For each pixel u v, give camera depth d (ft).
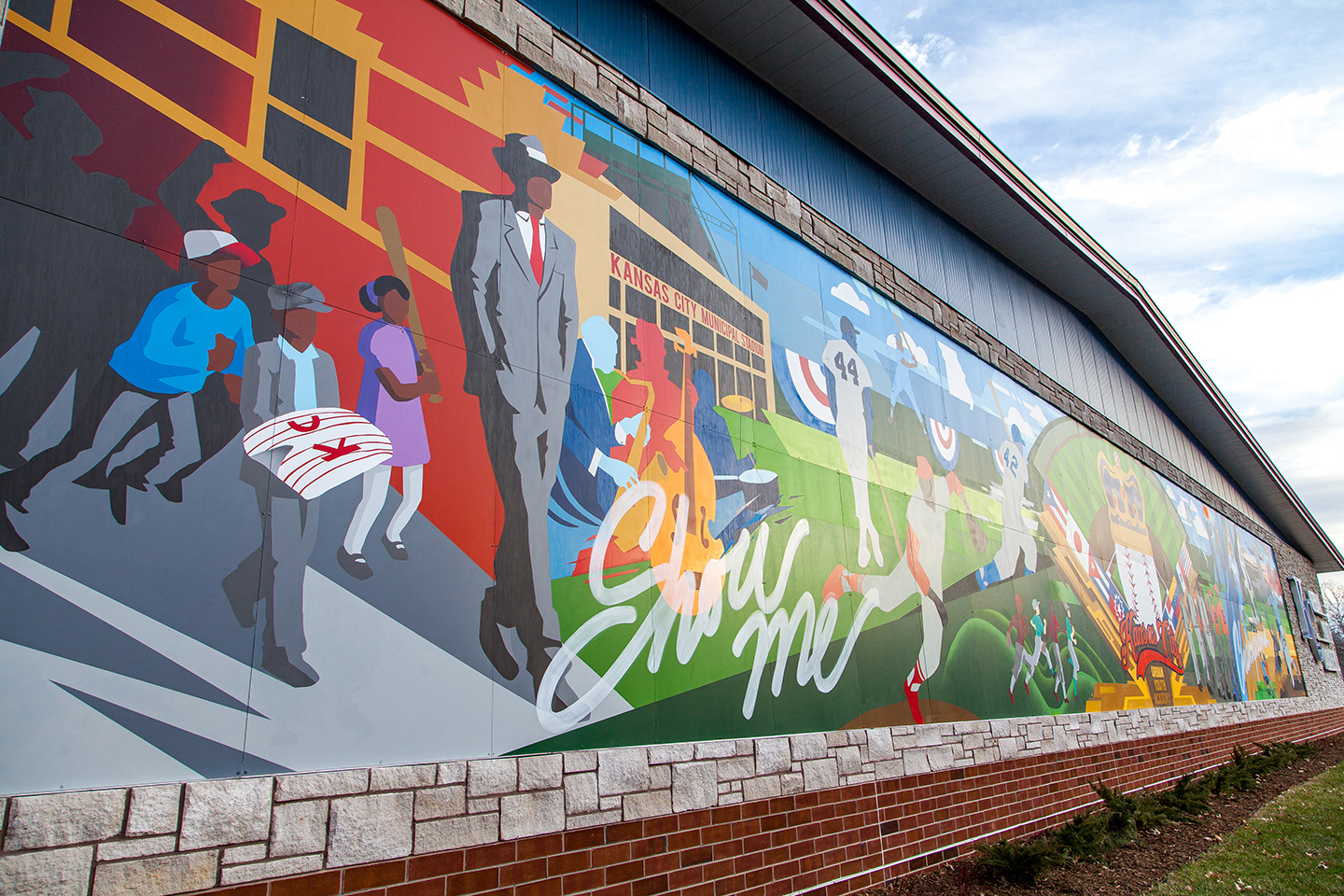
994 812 30.04
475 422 17.70
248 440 14.16
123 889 11.28
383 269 16.89
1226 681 61.26
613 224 22.77
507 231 19.69
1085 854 28.73
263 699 13.32
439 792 15.03
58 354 12.47
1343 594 278.87
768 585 24.14
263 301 14.93
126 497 12.65
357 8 18.06
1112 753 40.09
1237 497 82.28
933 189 40.19
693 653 21.20
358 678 14.55
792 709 23.63
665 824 18.89
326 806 13.53
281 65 16.34
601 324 21.47
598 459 20.26
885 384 32.65
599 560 19.51
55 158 13.14
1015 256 47.60
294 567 14.20
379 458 15.84
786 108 32.68
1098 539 47.52
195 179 14.58
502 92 20.71
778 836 21.61
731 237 27.09
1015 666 35.17
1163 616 53.42
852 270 32.94
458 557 16.63
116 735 11.80
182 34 15.06
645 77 25.77
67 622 11.73
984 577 34.99
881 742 26.23
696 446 23.22
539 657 17.56
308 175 16.19
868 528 28.99
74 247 12.98
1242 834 33.27
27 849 10.66
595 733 18.22
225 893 12.18
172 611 12.68
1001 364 42.80
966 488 35.86
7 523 11.55
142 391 13.16
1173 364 63.36
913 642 29.43
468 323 18.17
